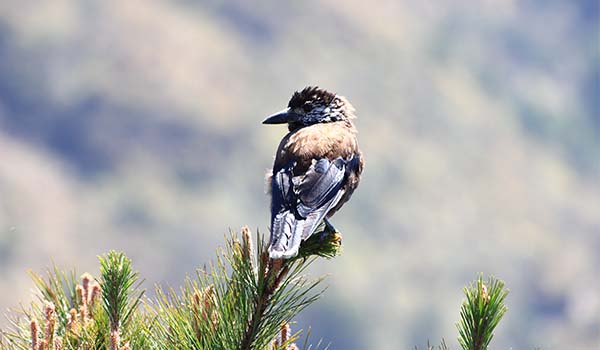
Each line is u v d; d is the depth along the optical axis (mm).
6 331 5605
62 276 5859
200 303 5605
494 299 5246
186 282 5645
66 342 5559
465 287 5328
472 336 5250
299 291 5566
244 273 5578
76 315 5617
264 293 5547
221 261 5609
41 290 5816
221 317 5555
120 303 5449
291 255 5523
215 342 5527
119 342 5383
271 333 5535
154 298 5668
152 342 5578
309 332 5582
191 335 5543
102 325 5613
